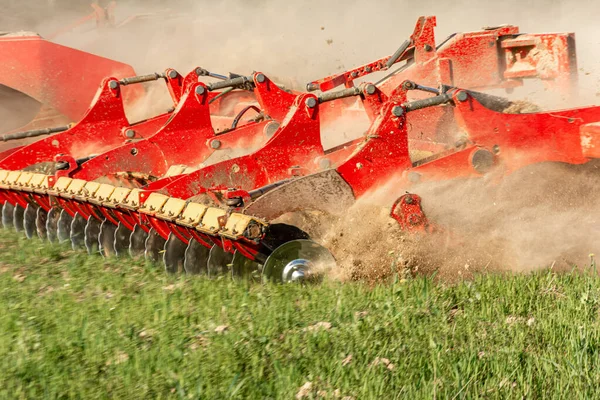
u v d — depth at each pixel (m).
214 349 13.98
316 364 13.09
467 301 16.39
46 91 38.47
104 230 23.05
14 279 20.28
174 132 27.09
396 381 12.37
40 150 29.03
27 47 37.88
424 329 14.52
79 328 15.45
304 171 22.06
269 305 16.47
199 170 21.47
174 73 31.27
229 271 19.31
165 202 20.27
